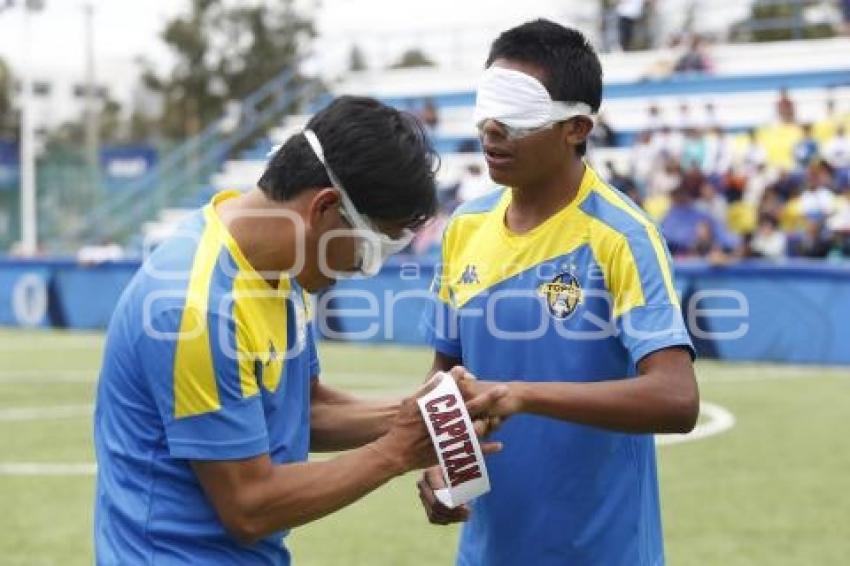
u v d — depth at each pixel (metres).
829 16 22.38
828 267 13.84
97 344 17.67
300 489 2.84
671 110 20.34
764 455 9.01
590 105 3.34
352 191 2.82
